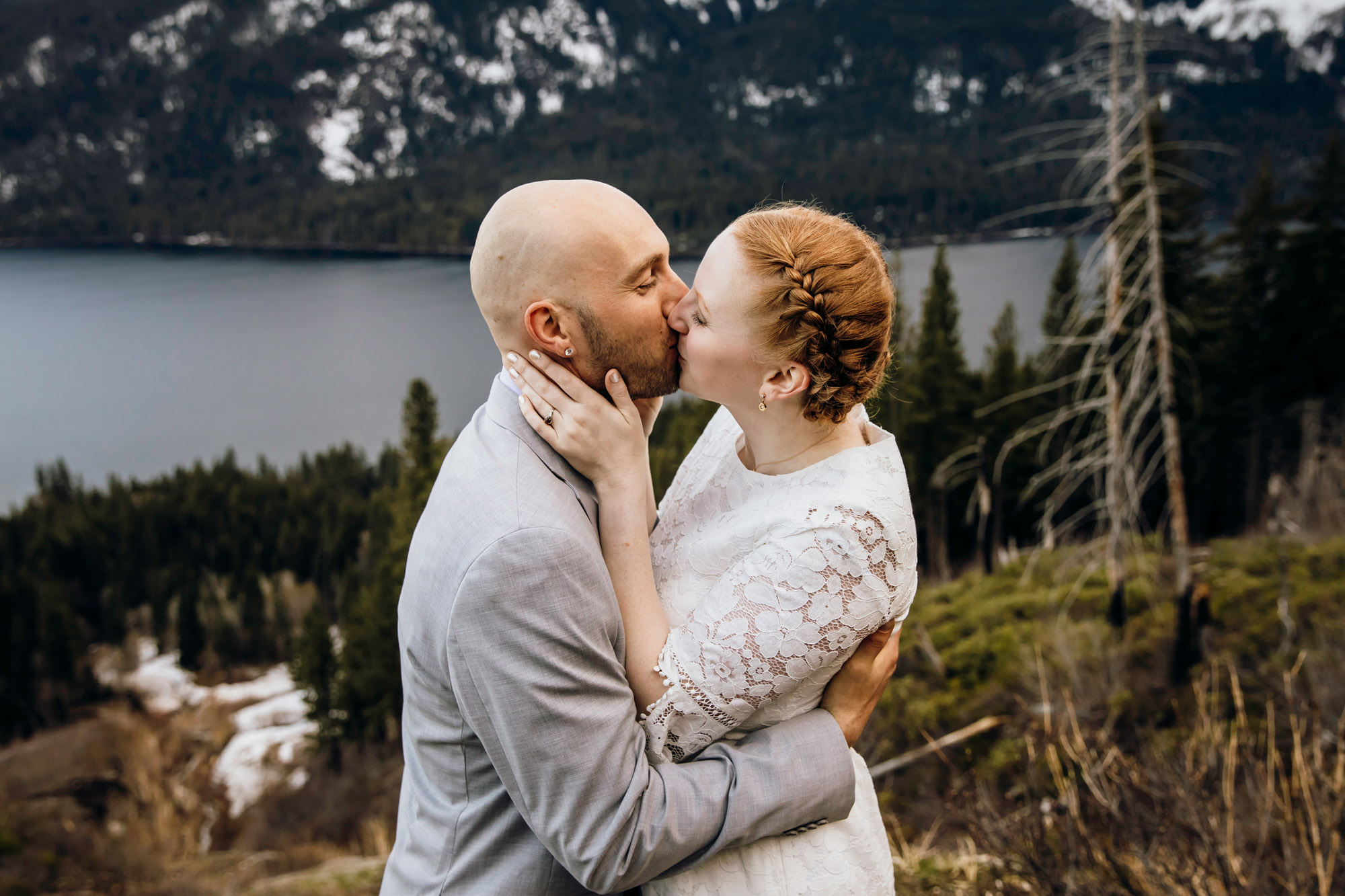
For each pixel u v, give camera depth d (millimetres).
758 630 1038
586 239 1040
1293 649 8273
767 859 1145
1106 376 9094
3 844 17812
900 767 8094
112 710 37719
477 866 1102
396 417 123250
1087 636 10445
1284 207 20609
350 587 39406
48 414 137750
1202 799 2420
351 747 24000
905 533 1070
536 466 1069
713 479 1270
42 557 50281
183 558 50375
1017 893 2559
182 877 10953
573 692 980
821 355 1036
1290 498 14414
